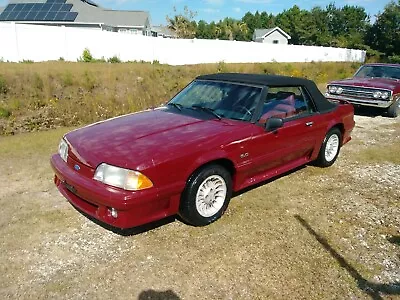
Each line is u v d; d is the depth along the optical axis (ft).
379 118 31.04
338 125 17.33
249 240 10.80
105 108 31.40
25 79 32.91
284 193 14.34
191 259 9.79
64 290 8.48
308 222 12.03
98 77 37.96
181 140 10.79
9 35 48.60
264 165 13.25
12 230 10.98
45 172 15.90
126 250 10.13
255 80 13.89
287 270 9.43
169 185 10.07
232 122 12.51
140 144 10.45
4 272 9.04
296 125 14.19
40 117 27.45
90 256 9.82
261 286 8.79
